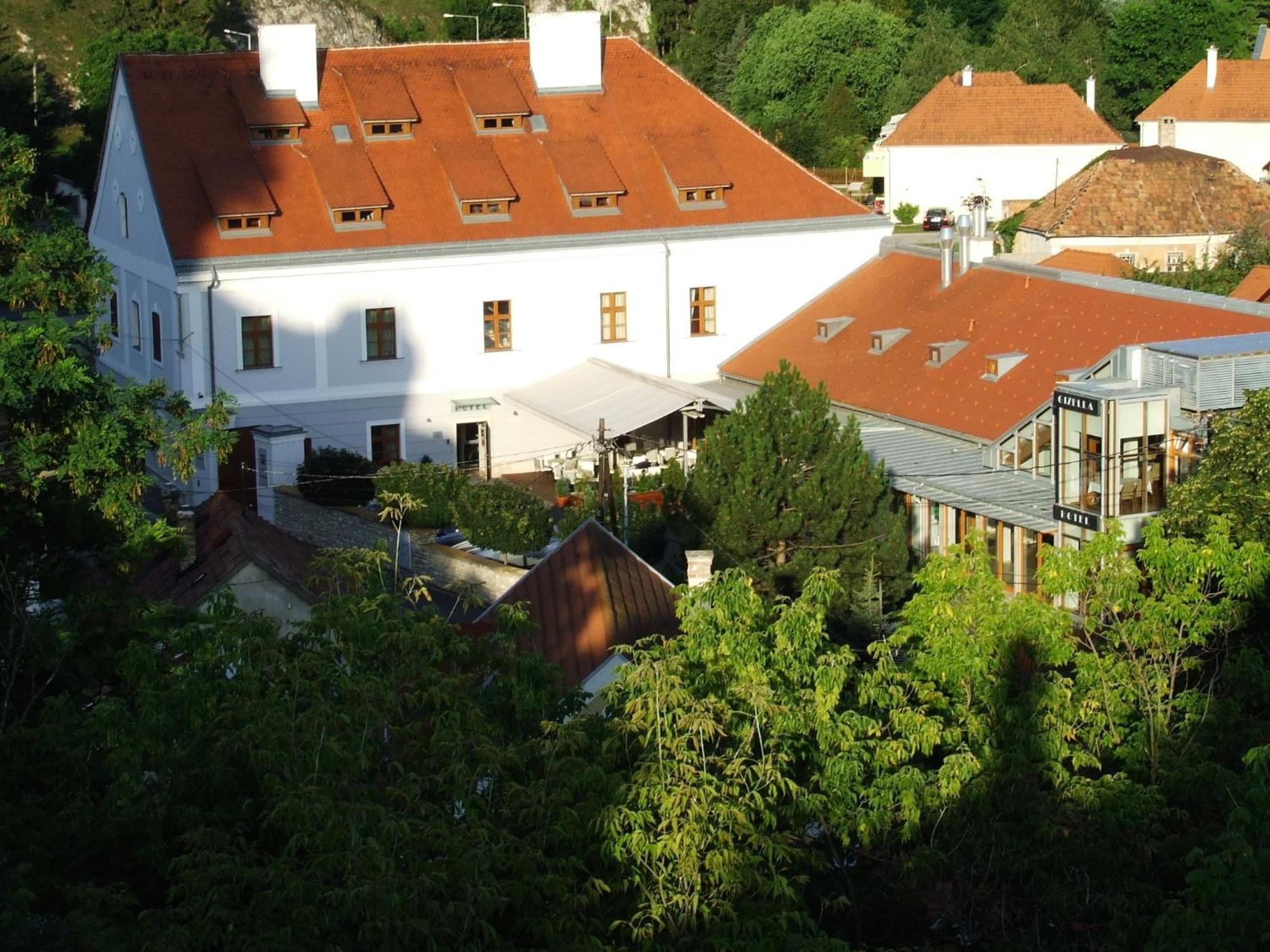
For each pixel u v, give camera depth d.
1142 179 91.00
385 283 61.44
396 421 62.53
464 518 49.84
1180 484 38.81
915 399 53.75
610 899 20.78
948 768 22.83
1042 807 23.19
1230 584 26.16
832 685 22.83
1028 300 55.28
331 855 18.73
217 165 61.00
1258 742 25.20
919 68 131.38
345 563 25.81
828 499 41.59
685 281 65.44
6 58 106.81
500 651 25.55
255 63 63.81
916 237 107.38
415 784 20.39
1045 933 23.81
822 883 24.31
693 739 21.62
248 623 23.48
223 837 19.75
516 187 64.19
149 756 22.44
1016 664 25.88
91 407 37.06
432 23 140.12
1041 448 48.00
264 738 20.75
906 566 42.38
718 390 62.25
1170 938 19.16
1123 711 25.84
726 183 65.75
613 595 35.28
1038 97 118.38
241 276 59.41
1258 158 118.69
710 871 20.44
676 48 149.62
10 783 23.86
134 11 115.31
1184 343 45.38
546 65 66.94
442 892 18.94
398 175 63.06
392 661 23.33
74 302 38.53
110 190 65.56
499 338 63.53
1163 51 141.88
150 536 37.62
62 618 31.58
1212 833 23.25
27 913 18.31
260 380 60.47
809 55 134.12
